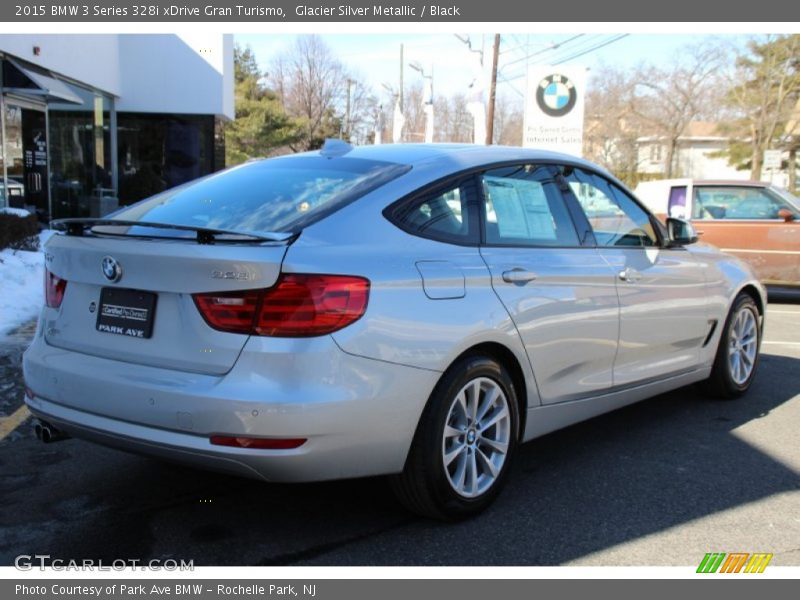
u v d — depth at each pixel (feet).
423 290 10.35
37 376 10.98
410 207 11.02
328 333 9.29
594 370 13.66
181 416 9.32
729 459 14.29
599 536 10.95
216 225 10.73
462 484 11.08
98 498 11.96
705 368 17.33
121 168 67.92
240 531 10.91
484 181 12.26
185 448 9.34
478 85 67.10
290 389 9.08
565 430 16.05
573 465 13.85
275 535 10.80
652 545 10.71
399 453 10.18
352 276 9.60
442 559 10.19
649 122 174.40
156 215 11.82
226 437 9.14
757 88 152.66
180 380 9.46
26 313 25.45
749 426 16.42
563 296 12.59
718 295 17.12
